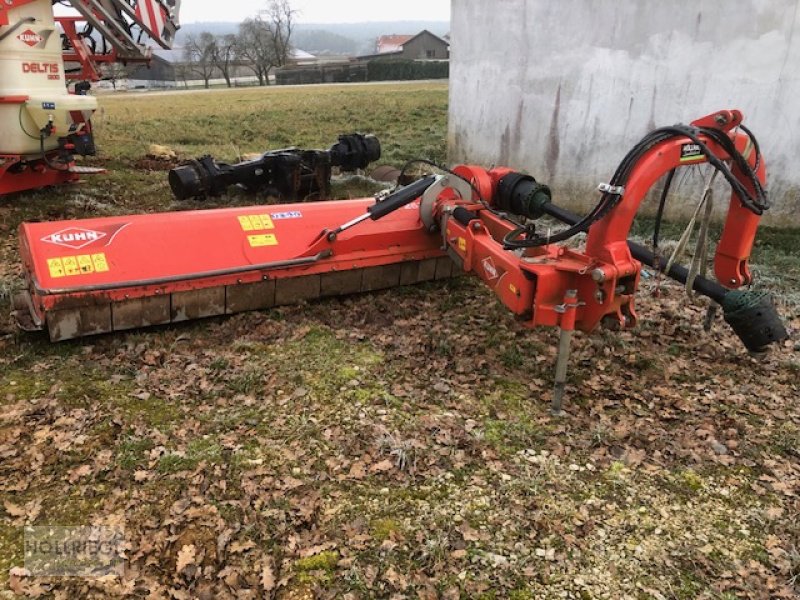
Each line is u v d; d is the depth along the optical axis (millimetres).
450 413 4043
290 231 5270
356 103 24938
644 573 2920
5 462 3449
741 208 4258
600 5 8227
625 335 5125
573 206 9188
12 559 2889
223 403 4055
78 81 9266
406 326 5176
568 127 8922
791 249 7434
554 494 3385
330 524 3139
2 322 4840
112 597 2729
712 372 4652
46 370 4285
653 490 3443
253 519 3139
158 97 33062
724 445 3818
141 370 4355
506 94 9469
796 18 7215
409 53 80688
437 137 15977
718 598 2797
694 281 4043
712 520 3254
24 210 8000
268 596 2750
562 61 8742
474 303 5664
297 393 4168
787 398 4344
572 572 2914
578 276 3852
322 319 5215
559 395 4008
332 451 3648
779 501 3395
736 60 7609
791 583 2877
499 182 5230
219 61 71875
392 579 2844
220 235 5027
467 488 3404
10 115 7457
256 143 15578
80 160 11219
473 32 9688
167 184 9758
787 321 5508
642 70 8164
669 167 3707
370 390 4242
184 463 3500
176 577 2824
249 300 5113
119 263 4598
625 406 4188
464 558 2965
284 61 72438
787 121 7617
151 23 9195
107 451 3561
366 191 9719
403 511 3240
